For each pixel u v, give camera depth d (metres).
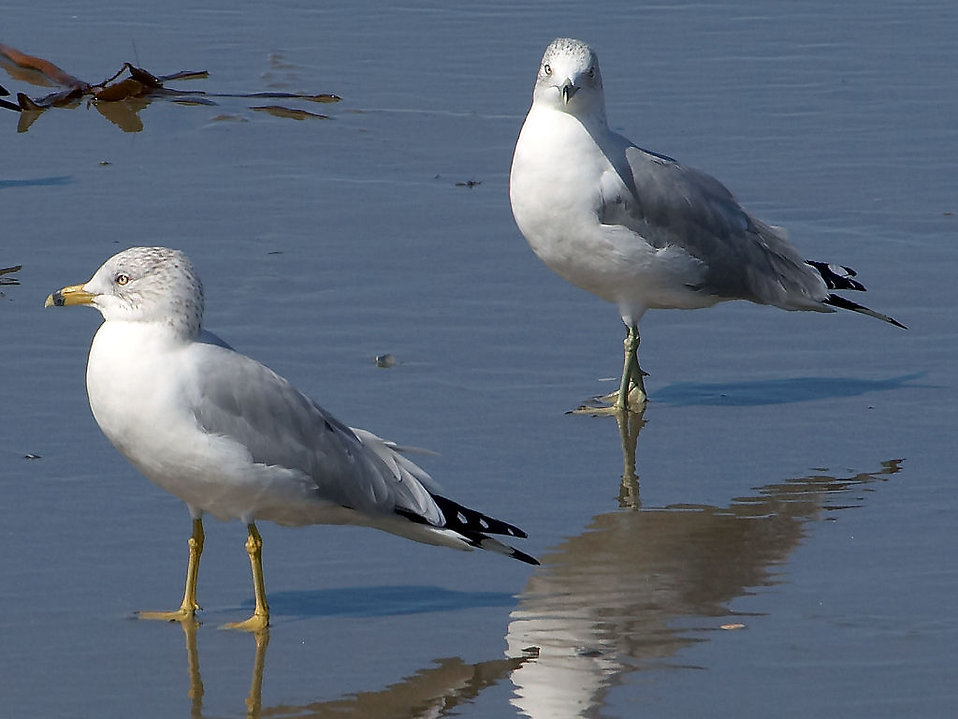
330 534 11.45
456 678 9.32
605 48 25.98
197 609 10.24
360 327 15.32
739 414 13.87
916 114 23.06
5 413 13.16
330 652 9.67
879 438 13.31
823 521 11.67
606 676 9.34
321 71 24.45
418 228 18.14
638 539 11.37
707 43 26.41
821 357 15.23
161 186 19.34
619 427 13.55
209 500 10.10
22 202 18.56
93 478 12.06
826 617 10.11
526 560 10.35
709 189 14.81
